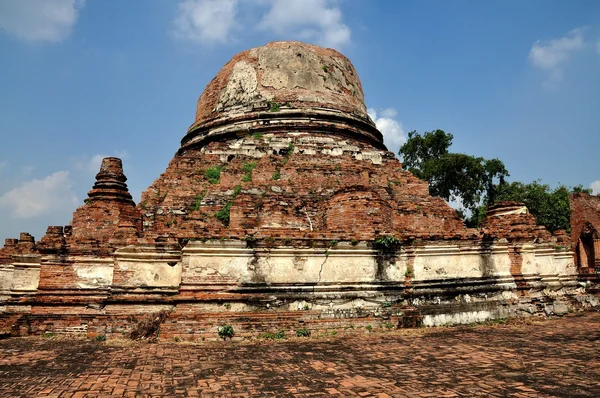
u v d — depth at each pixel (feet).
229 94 71.77
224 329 35.37
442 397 20.24
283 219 47.52
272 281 39.04
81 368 26.05
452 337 35.60
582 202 91.09
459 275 45.24
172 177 55.98
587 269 83.46
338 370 25.14
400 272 42.70
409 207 54.85
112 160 48.47
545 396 20.26
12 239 58.95
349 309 39.55
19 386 22.21
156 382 22.81
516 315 46.16
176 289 40.19
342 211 44.14
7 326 40.63
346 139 68.39
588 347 31.53
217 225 47.60
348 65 79.41
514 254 50.52
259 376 23.90
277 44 74.64
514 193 117.50
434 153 118.62
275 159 57.67
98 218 45.47
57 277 42.14
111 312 39.24
